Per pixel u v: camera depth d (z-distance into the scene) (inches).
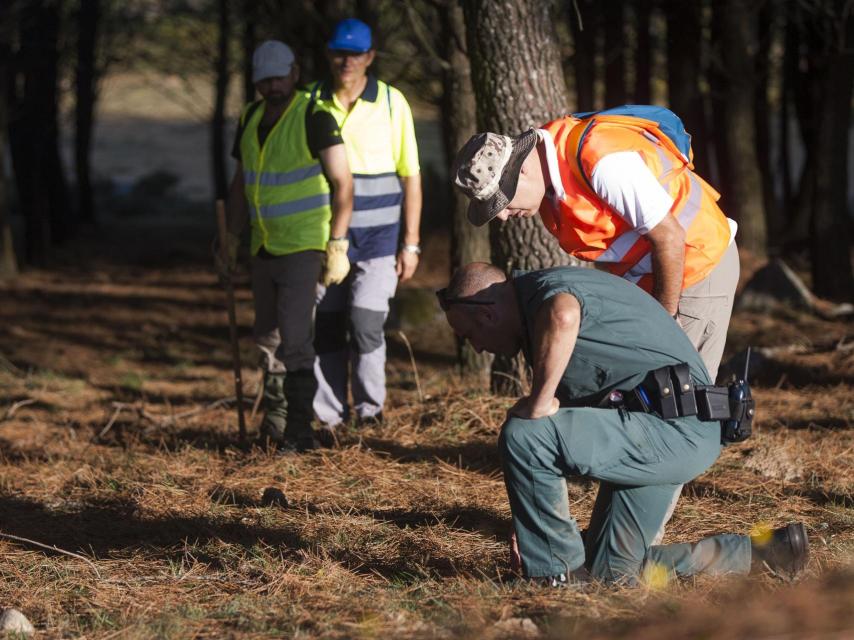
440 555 286.8
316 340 438.0
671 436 230.8
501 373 447.2
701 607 223.3
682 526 304.0
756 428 434.9
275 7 970.1
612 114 251.3
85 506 358.3
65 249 1475.1
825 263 902.4
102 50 1622.8
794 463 363.6
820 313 832.3
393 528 312.3
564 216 250.2
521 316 230.5
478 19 418.9
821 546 273.0
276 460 390.0
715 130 1199.6
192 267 1306.6
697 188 256.8
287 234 394.9
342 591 261.7
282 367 427.5
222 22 1392.7
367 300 424.2
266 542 304.3
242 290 1126.4
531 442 231.0
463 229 572.4
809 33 1082.1
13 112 1262.3
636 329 230.2
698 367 235.1
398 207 426.3
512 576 262.8
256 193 397.7
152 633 238.2
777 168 1628.9
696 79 1099.9
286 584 267.6
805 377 566.3
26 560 300.8
